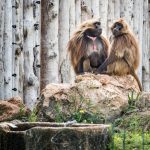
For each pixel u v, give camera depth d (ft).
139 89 58.59
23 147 35.12
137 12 85.87
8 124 37.58
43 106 49.14
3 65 58.49
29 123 37.91
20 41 61.11
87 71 61.46
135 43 62.03
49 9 67.31
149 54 93.61
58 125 37.37
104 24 76.84
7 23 58.80
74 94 49.73
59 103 49.06
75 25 71.51
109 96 50.06
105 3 77.15
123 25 61.52
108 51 62.80
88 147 35.12
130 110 49.44
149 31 93.25
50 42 67.31
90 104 49.37
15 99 52.95
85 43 61.67
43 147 34.81
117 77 54.80
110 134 36.99
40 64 66.23
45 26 67.67
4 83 58.65
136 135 42.75
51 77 67.21
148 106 50.11
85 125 36.94
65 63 69.15
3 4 58.29
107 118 48.93
